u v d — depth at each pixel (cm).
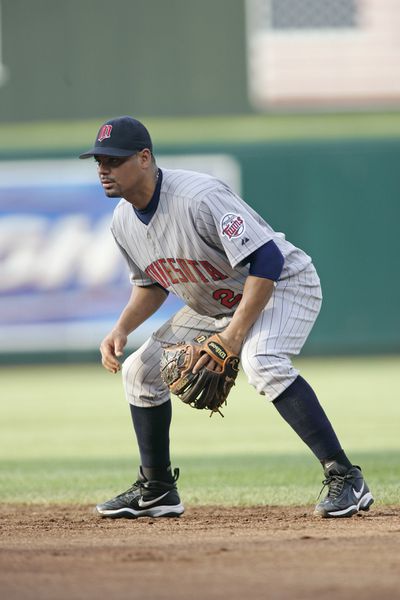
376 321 5369
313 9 6138
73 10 6038
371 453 2591
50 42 6044
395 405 3741
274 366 1445
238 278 1490
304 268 1504
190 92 6084
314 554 1184
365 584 1016
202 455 2641
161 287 1625
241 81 6100
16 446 2923
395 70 6150
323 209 5353
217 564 1131
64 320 5309
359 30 6156
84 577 1070
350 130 5666
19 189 5294
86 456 2683
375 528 1416
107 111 6066
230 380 1459
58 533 1451
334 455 1503
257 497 1870
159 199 1452
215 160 5397
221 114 6094
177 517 1636
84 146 5322
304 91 6125
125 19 6044
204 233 1436
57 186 5294
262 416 3641
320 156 5344
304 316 1484
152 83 6062
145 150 1438
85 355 5338
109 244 5281
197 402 1469
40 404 4050
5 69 6044
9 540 1370
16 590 1011
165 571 1096
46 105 6059
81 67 6050
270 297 1452
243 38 6088
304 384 1477
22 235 5284
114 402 4069
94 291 5284
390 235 5341
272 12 6109
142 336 5166
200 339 1508
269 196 5378
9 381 4953
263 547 1241
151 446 1614
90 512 1752
